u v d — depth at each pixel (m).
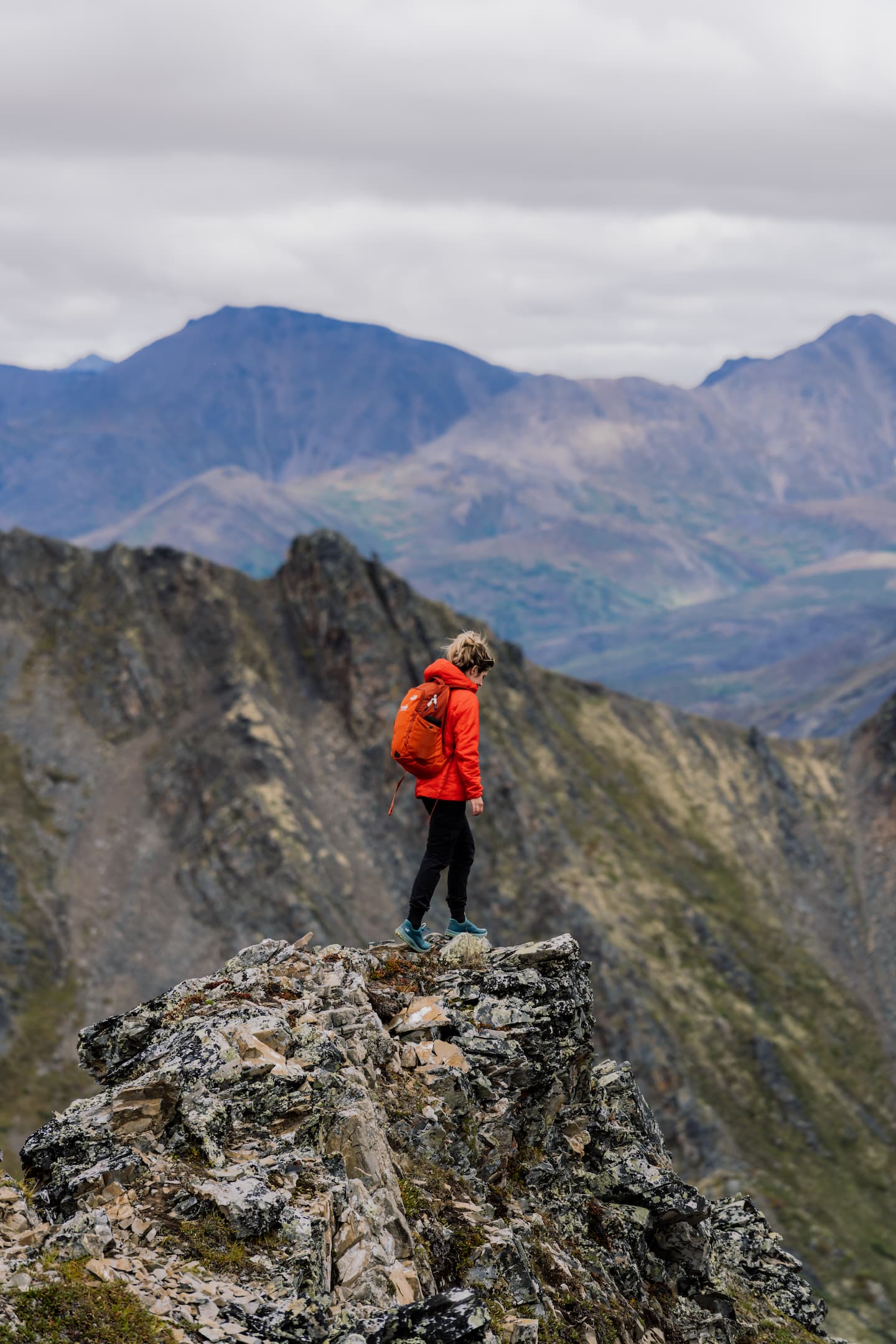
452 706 11.98
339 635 181.62
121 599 185.12
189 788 159.88
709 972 145.50
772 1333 14.03
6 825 151.25
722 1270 15.89
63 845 151.25
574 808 165.25
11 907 139.12
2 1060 118.50
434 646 179.50
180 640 182.50
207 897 145.62
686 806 180.00
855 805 187.75
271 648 184.62
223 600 188.38
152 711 172.50
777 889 170.12
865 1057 141.38
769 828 181.75
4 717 167.75
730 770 190.88
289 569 193.25
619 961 139.38
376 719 172.38
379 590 187.38
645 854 163.62
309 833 154.00
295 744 169.88
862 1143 125.62
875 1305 102.06
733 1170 118.25
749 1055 135.00
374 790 165.50
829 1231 111.94
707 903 160.12
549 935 143.25
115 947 138.25
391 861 156.25
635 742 189.25
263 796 155.75
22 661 177.00
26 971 131.62
